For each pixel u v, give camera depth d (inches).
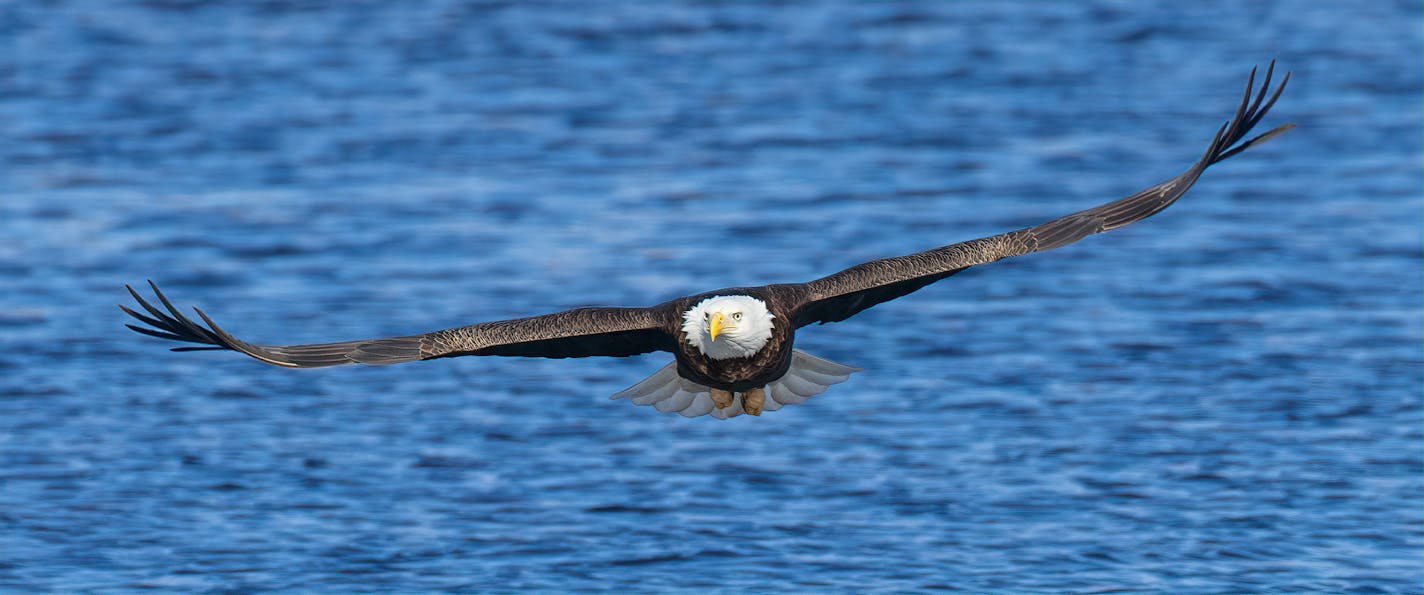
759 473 605.9
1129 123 1101.7
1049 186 975.0
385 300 805.2
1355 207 933.8
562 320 382.0
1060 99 1155.9
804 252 863.1
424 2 1444.4
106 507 582.2
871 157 1038.4
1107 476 600.4
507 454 628.4
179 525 568.7
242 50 1305.4
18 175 1011.3
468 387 698.8
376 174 1017.5
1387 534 547.2
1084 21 1354.6
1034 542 545.3
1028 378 700.7
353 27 1370.6
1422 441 625.3
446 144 1075.9
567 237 895.7
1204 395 677.3
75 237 901.8
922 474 603.5
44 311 789.2
